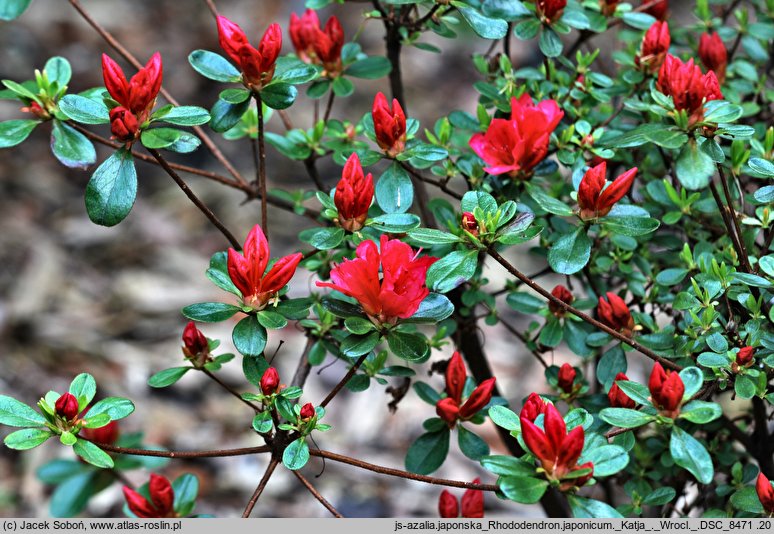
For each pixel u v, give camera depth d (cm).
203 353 92
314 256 97
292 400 92
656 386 86
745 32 103
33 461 133
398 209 91
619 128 98
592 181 88
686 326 92
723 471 99
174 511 93
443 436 92
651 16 101
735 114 89
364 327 87
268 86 90
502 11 95
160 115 88
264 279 88
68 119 90
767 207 92
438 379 146
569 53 100
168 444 139
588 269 97
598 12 98
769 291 89
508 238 87
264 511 129
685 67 89
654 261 99
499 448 140
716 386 90
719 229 97
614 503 107
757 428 97
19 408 88
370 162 91
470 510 91
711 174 90
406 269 86
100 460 87
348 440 143
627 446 89
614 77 109
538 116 91
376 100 91
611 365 92
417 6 101
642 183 101
